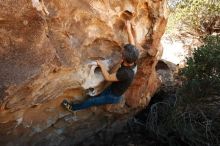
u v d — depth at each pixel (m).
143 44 7.14
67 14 5.42
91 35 5.88
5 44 4.81
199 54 8.49
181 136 7.98
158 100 8.95
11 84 4.79
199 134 7.87
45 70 5.05
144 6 6.80
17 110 5.31
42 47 5.02
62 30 5.33
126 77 6.00
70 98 6.18
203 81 8.24
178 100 8.33
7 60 4.81
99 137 7.63
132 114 8.06
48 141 6.63
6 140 5.84
